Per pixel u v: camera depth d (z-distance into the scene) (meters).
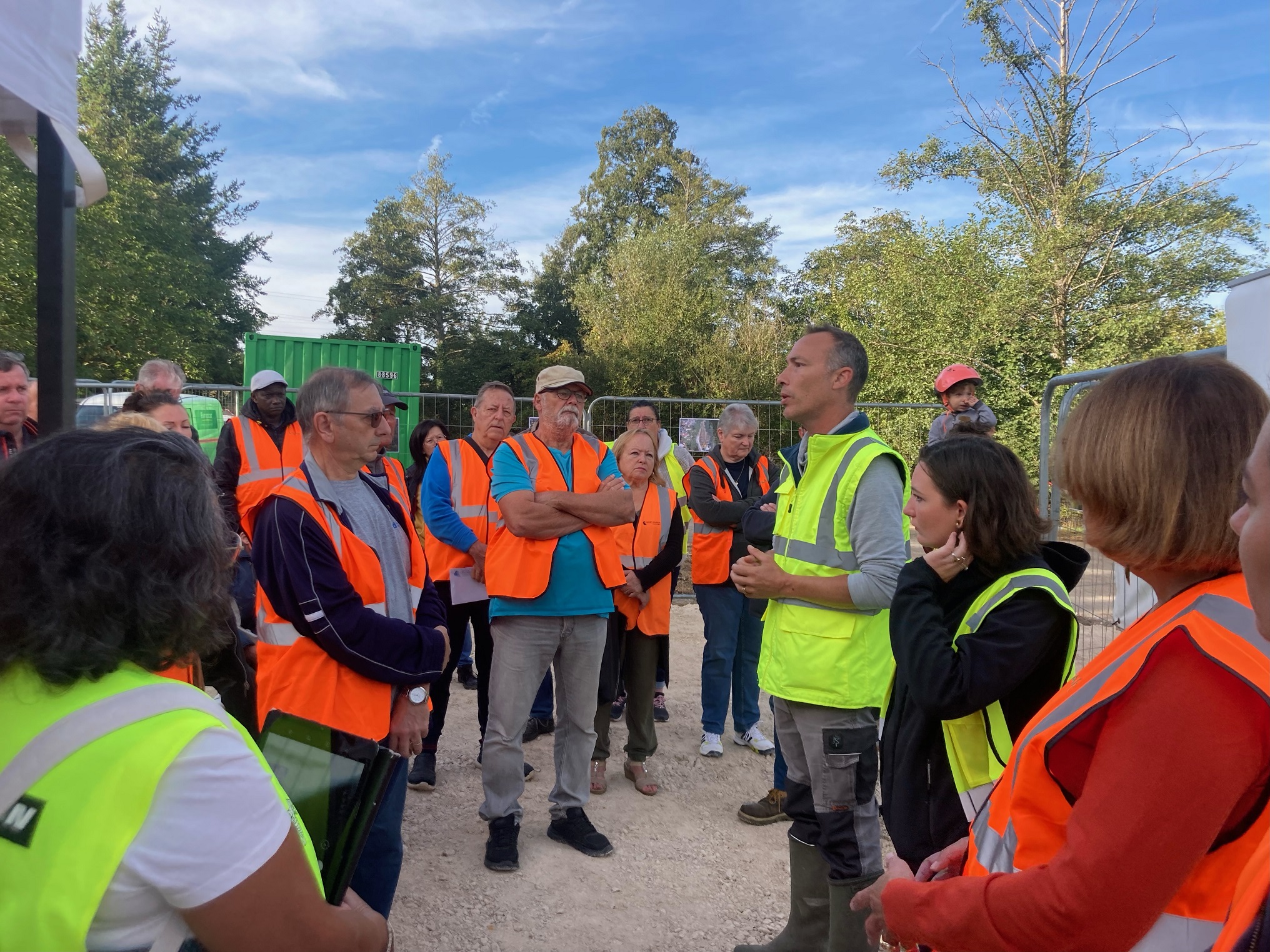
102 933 0.87
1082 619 4.79
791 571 2.58
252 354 10.96
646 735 4.24
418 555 2.67
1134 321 14.97
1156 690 0.93
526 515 3.27
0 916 0.85
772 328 27.34
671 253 31.81
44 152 2.09
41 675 0.92
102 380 22.88
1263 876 0.75
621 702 5.25
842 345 2.65
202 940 0.92
